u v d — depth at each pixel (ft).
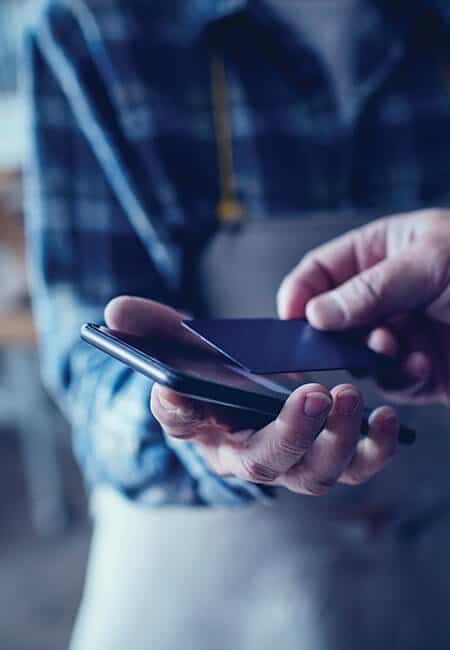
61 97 2.34
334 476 1.28
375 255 1.89
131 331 1.35
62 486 7.28
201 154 2.42
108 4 2.32
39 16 2.36
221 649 2.08
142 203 2.31
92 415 1.91
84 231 2.30
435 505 2.21
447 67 2.59
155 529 2.16
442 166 2.56
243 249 2.38
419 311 1.79
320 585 2.09
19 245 5.73
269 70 2.47
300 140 2.48
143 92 2.32
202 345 1.44
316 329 1.67
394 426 1.29
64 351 2.13
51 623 5.38
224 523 2.11
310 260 1.90
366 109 2.49
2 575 5.98
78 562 6.11
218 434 1.30
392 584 2.12
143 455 1.75
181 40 2.42
